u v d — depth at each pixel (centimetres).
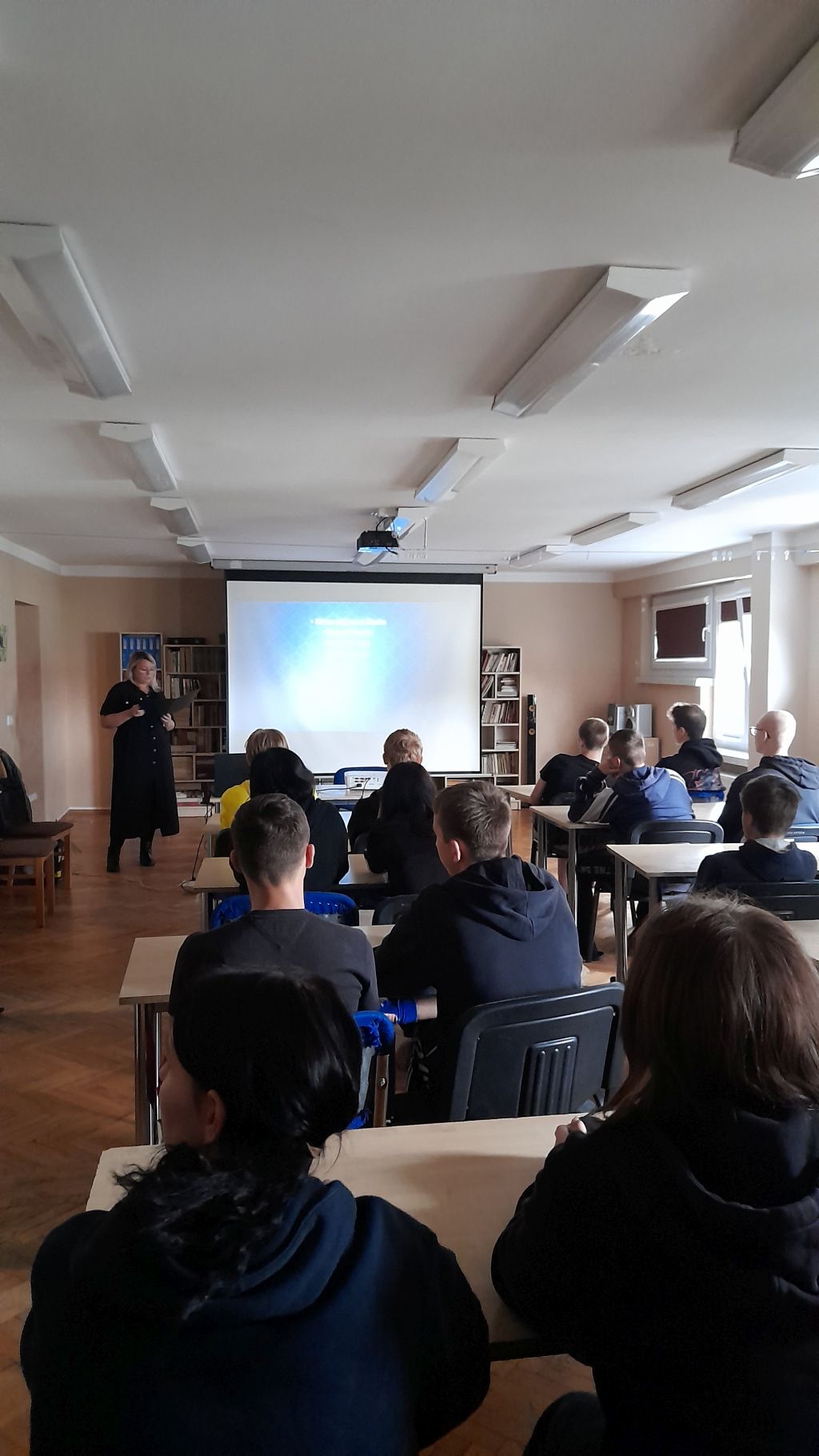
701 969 83
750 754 710
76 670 902
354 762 902
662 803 425
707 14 133
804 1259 77
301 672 889
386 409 349
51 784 830
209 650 906
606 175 179
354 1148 134
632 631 990
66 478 477
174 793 661
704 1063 82
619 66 144
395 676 905
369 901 327
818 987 84
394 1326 71
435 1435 80
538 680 1003
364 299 242
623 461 450
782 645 688
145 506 562
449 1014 184
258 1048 72
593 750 540
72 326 246
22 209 191
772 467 442
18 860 493
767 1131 80
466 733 920
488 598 991
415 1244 78
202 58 142
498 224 199
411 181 181
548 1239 88
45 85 147
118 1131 275
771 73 146
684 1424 80
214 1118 73
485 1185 125
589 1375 184
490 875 186
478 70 145
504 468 466
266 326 261
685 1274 78
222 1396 62
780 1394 77
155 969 223
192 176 178
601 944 484
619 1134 86
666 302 230
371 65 144
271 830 181
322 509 590
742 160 164
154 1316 61
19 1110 288
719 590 826
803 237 206
